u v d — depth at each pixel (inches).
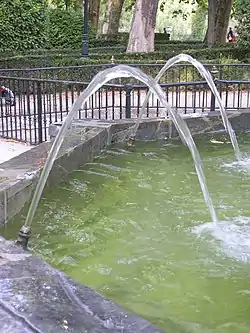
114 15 1307.8
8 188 181.5
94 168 266.2
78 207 207.5
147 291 142.3
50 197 216.2
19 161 220.2
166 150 315.3
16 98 467.2
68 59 693.3
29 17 761.0
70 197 218.5
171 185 243.0
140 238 179.5
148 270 155.0
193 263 160.4
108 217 198.5
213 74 481.4
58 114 418.3
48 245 171.2
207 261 161.9
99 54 761.0
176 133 343.6
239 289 144.2
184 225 191.9
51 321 96.1
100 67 629.9
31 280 113.3
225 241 177.2
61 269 154.3
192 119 357.4
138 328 94.6
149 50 839.1
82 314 99.0
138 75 209.3
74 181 240.8
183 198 223.5
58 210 202.5
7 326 94.4
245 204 217.2
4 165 214.1
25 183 194.2
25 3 755.4
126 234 182.7
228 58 805.9
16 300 103.7
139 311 131.7
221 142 348.2
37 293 107.2
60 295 106.7
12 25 742.5
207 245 173.9
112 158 290.0
